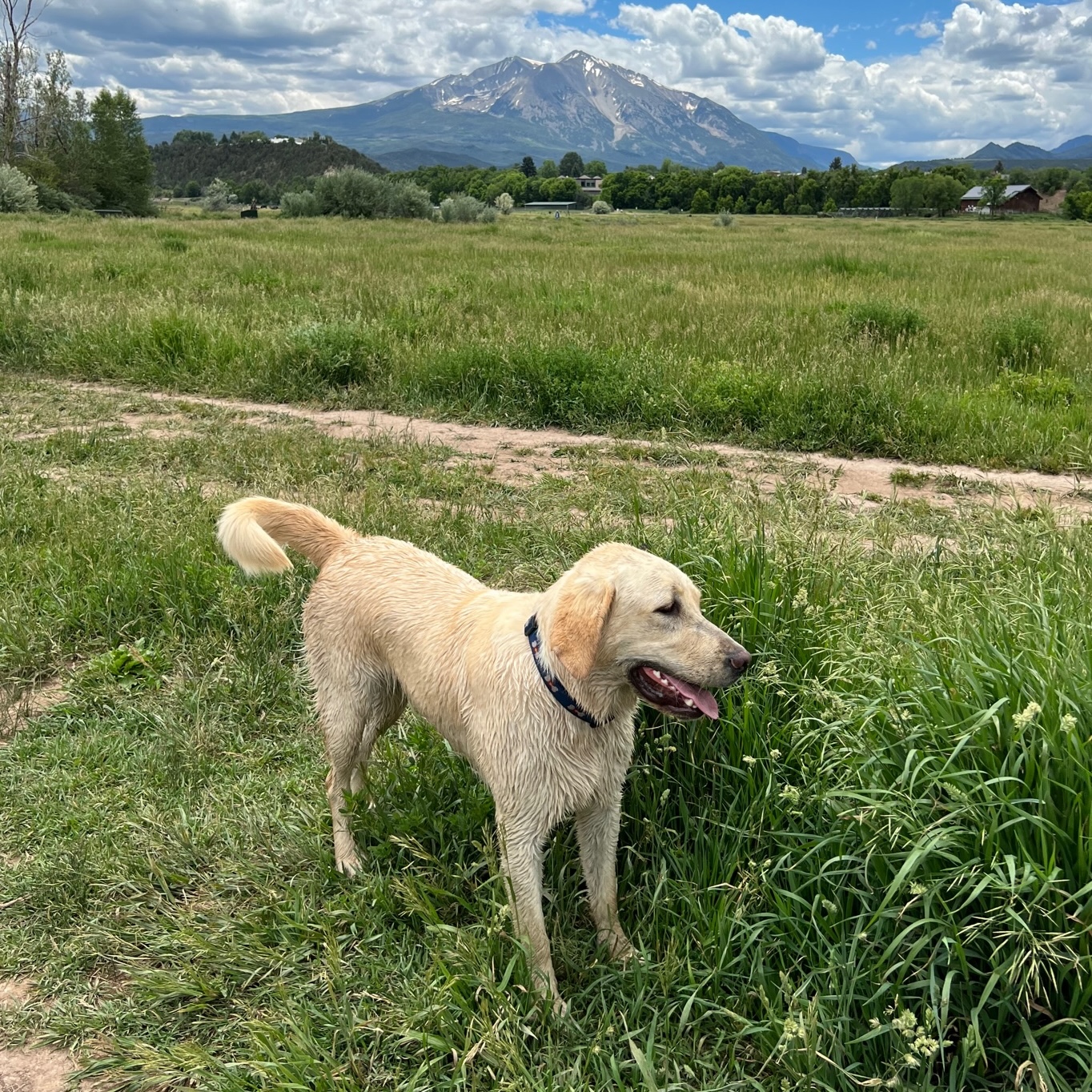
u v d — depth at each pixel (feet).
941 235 156.25
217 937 10.85
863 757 9.93
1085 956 8.23
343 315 44.24
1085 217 335.67
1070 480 27.68
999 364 39.40
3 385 37.24
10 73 207.21
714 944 9.91
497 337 39.86
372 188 194.59
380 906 11.18
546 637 9.71
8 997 10.43
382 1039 9.56
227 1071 9.16
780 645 12.46
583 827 10.64
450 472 27.43
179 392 37.63
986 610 11.78
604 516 21.52
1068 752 8.70
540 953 10.00
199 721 15.07
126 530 20.85
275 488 24.09
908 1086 8.27
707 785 11.88
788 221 256.73
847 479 27.81
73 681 16.44
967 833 8.81
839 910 9.57
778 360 36.96
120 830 12.85
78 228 111.34
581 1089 8.59
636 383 33.86
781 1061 8.69
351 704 12.20
